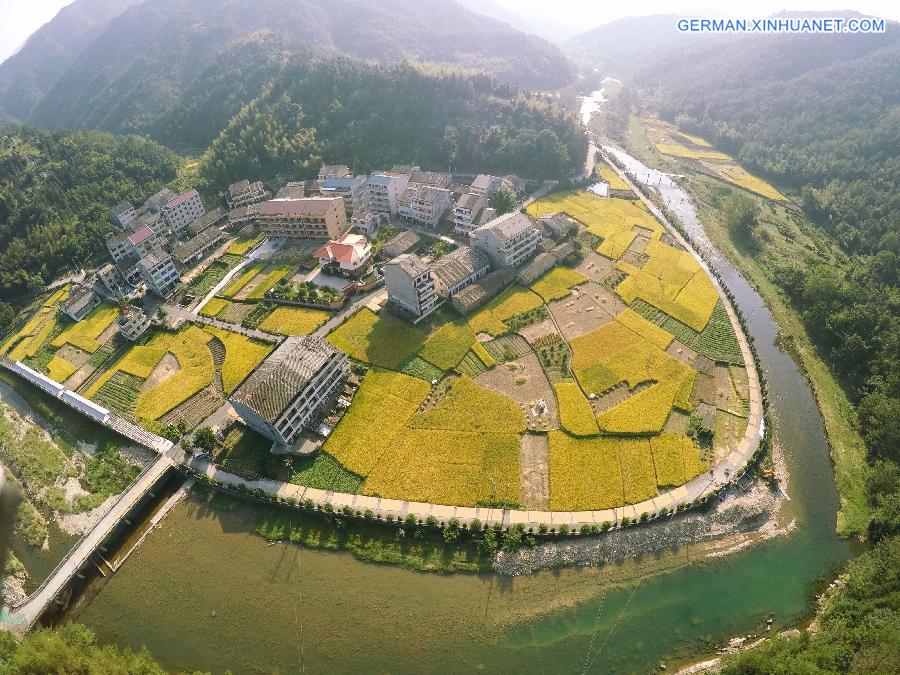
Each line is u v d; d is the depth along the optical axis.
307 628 78.44
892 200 179.75
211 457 101.94
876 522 86.06
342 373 114.56
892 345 115.88
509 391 113.50
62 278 172.38
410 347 125.00
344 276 151.25
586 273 153.00
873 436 101.56
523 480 95.00
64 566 85.44
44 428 118.88
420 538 87.06
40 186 191.88
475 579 82.44
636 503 90.38
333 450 100.81
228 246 173.62
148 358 130.38
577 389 112.50
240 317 141.25
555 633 76.56
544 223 168.88
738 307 143.12
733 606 79.31
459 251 147.75
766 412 108.81
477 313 135.75
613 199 198.38
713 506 90.50
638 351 122.25
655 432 102.25
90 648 72.06
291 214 168.62
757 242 176.75
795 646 67.88
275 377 100.25
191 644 78.12
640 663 73.38
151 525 93.81
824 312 132.12
